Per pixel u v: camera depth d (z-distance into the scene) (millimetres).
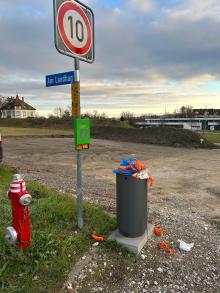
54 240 3781
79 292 3135
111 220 4738
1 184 7000
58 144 20953
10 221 4285
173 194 7777
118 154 16375
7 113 84062
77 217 4352
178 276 3602
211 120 91375
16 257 3305
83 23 4031
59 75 4129
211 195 7797
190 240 4539
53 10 3572
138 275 3547
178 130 23734
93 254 3771
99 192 7348
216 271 3768
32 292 2945
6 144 20406
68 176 9688
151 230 4527
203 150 19625
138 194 3996
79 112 4000
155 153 17188
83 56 4055
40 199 5473
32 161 13008
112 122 39844
